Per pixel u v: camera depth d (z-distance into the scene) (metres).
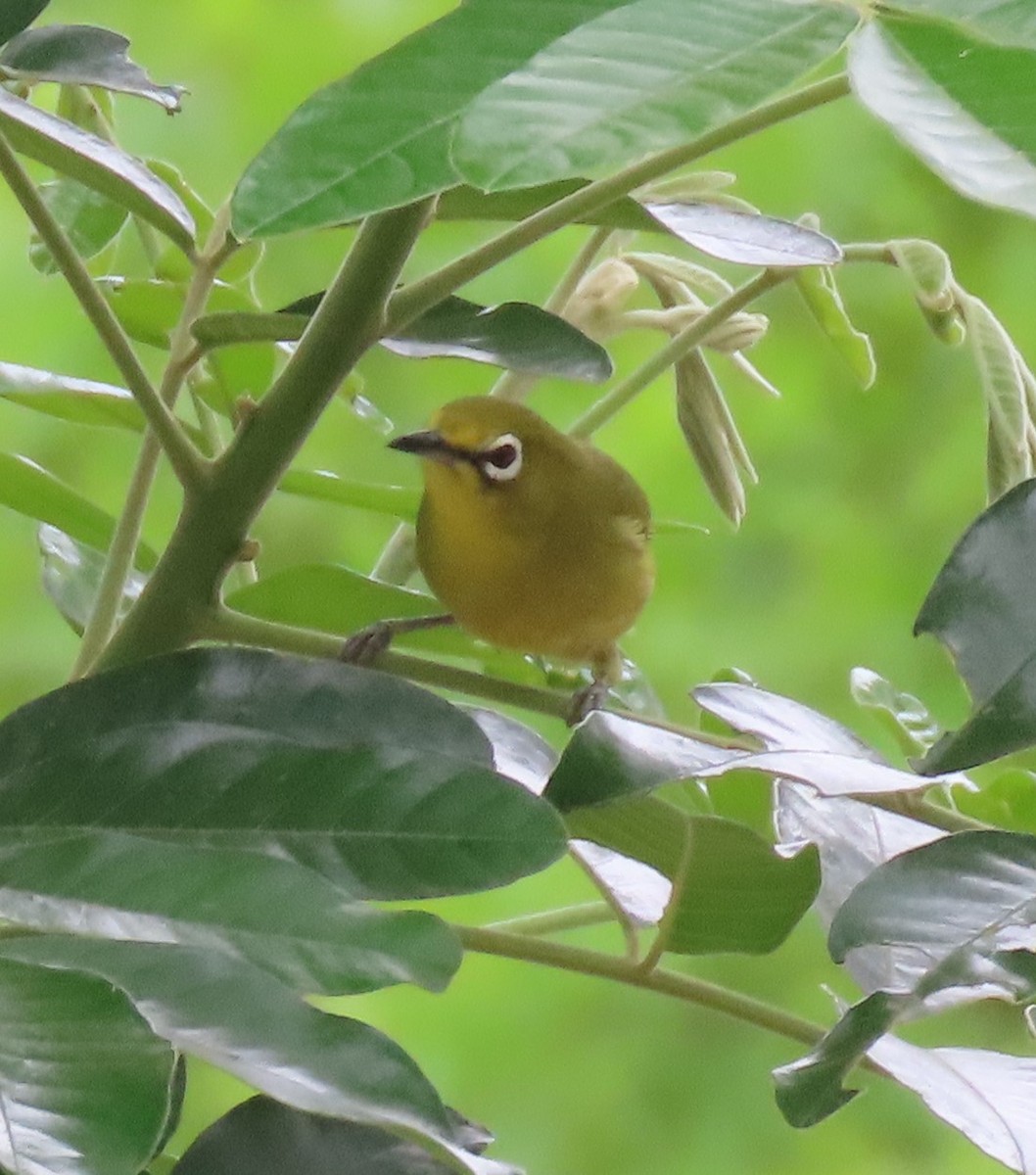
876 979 3.55
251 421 3.17
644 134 1.62
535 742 4.01
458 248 10.09
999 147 1.62
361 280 3.07
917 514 10.63
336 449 9.93
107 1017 1.92
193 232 3.55
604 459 5.73
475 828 2.70
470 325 3.51
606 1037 9.32
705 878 3.05
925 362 10.73
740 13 1.71
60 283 9.48
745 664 10.15
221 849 2.43
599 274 4.75
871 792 2.71
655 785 2.66
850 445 10.73
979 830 2.85
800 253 3.62
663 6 1.71
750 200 10.63
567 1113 9.09
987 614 2.90
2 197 9.61
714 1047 9.45
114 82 3.30
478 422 5.14
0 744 2.90
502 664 5.39
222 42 10.38
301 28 10.40
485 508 5.09
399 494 4.15
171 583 3.24
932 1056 3.34
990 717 2.81
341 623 3.97
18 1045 1.88
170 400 3.44
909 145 1.63
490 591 5.25
